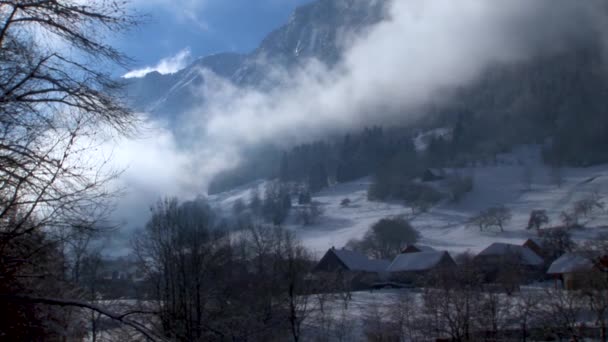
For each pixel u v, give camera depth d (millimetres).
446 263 78688
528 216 128375
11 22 8914
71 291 10695
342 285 58844
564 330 42875
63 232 9211
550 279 67812
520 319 44469
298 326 41375
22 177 8625
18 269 8953
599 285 43719
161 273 32406
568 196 139375
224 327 34312
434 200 150750
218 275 36031
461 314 44281
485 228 123375
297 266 45406
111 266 32562
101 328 14953
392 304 50094
